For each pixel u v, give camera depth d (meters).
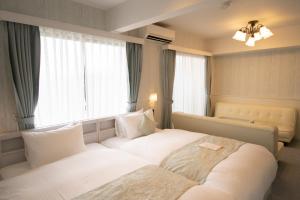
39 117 2.29
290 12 3.01
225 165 1.78
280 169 2.93
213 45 5.04
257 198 1.61
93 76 2.78
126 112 3.26
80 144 2.23
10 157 2.05
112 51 3.00
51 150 1.98
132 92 3.29
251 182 1.62
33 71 2.18
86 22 2.72
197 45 4.80
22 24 2.05
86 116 2.75
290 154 3.49
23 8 2.17
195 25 3.76
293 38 3.84
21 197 1.33
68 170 1.69
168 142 2.40
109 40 2.94
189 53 4.41
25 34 2.08
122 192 1.35
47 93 2.34
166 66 3.86
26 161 2.11
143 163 1.86
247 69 4.96
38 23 2.13
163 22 3.56
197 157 1.98
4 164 2.01
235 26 3.82
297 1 2.59
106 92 2.96
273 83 4.59
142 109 3.43
